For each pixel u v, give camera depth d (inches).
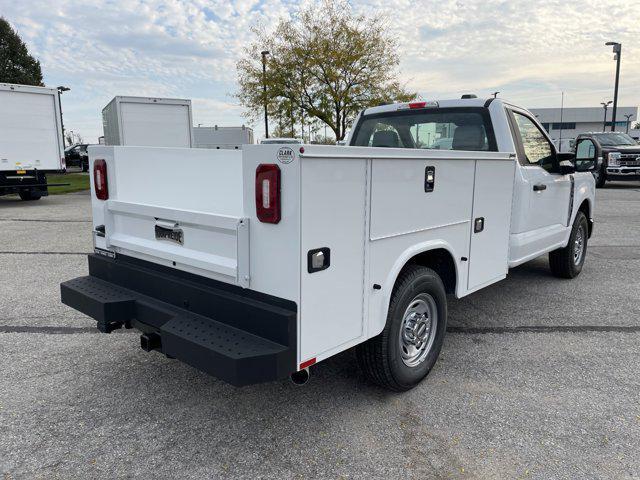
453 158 132.6
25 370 147.6
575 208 229.9
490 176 151.9
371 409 126.3
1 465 103.7
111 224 139.9
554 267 248.1
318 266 97.7
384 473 102.0
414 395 133.5
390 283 117.2
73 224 430.3
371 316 114.6
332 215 99.0
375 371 125.5
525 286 239.5
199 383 140.1
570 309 205.6
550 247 211.5
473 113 175.8
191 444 111.5
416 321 135.6
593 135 773.3
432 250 138.9
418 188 121.7
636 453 108.4
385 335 121.9
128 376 144.2
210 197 157.8
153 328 123.8
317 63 857.5
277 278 97.7
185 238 116.5
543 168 195.5
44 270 264.7
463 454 108.0
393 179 113.3
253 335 101.0
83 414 123.5
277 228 95.8
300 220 92.4
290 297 96.2
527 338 173.9
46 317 192.4
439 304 139.3
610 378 143.6
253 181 97.8
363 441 112.7
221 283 108.8
